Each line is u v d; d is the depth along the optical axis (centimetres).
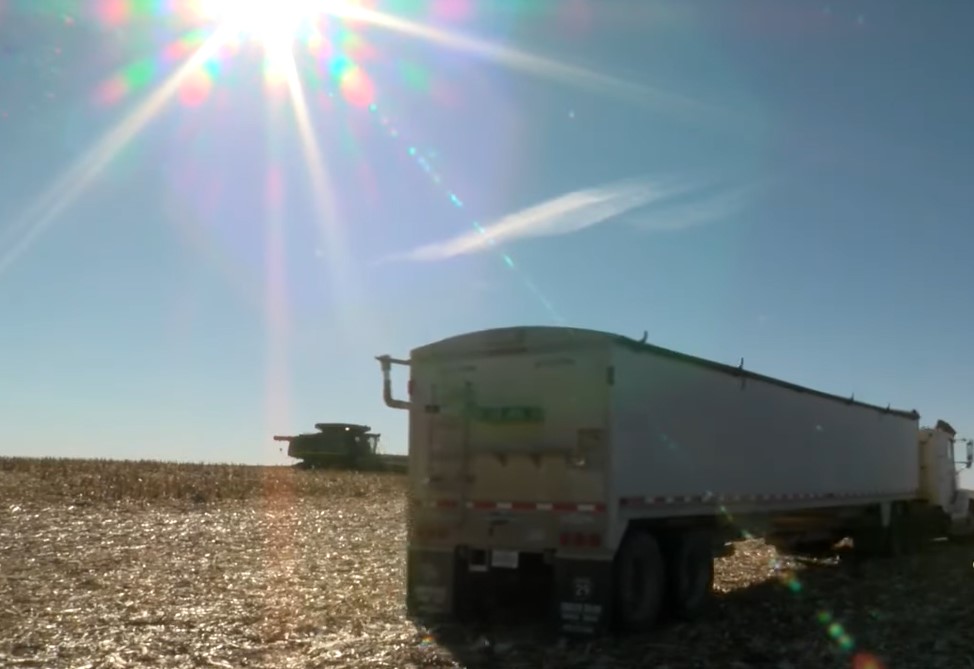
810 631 1247
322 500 3812
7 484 3544
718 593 1619
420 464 1330
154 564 1789
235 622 1238
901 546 2330
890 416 2253
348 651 1091
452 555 1294
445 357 1326
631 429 1230
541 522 1224
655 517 1266
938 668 1038
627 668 1038
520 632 1237
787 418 1684
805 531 1980
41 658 1021
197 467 5147
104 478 3906
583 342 1220
